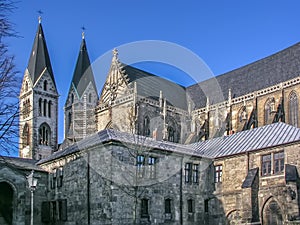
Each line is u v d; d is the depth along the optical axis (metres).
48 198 56.41
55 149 123.25
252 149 53.28
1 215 52.91
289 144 49.66
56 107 128.25
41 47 130.50
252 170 52.53
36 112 121.06
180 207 52.16
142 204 48.25
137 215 47.00
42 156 119.06
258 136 57.50
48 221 55.19
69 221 51.66
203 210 55.03
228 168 55.19
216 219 54.97
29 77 126.06
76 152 50.66
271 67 89.06
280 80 84.56
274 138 54.00
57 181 55.34
